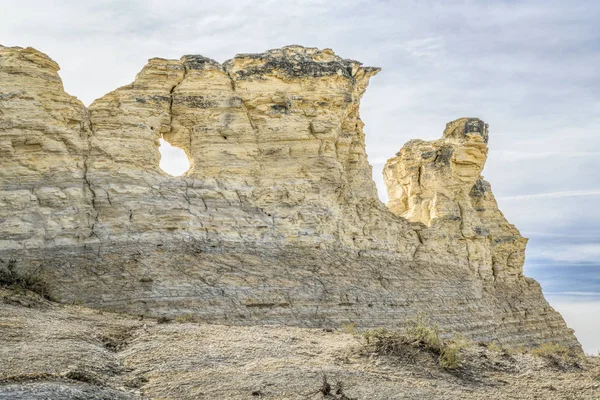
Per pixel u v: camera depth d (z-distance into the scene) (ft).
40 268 84.12
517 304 146.61
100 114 97.40
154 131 100.12
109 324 67.05
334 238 103.71
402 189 151.53
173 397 45.37
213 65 105.70
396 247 115.34
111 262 87.76
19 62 93.25
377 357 59.88
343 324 94.17
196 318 83.76
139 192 94.38
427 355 61.62
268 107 105.91
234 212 98.43
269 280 93.40
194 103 103.09
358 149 116.98
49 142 91.76
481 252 139.13
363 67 119.85
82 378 46.37
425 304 110.83
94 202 92.22
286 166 104.22
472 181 145.18
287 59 108.78
